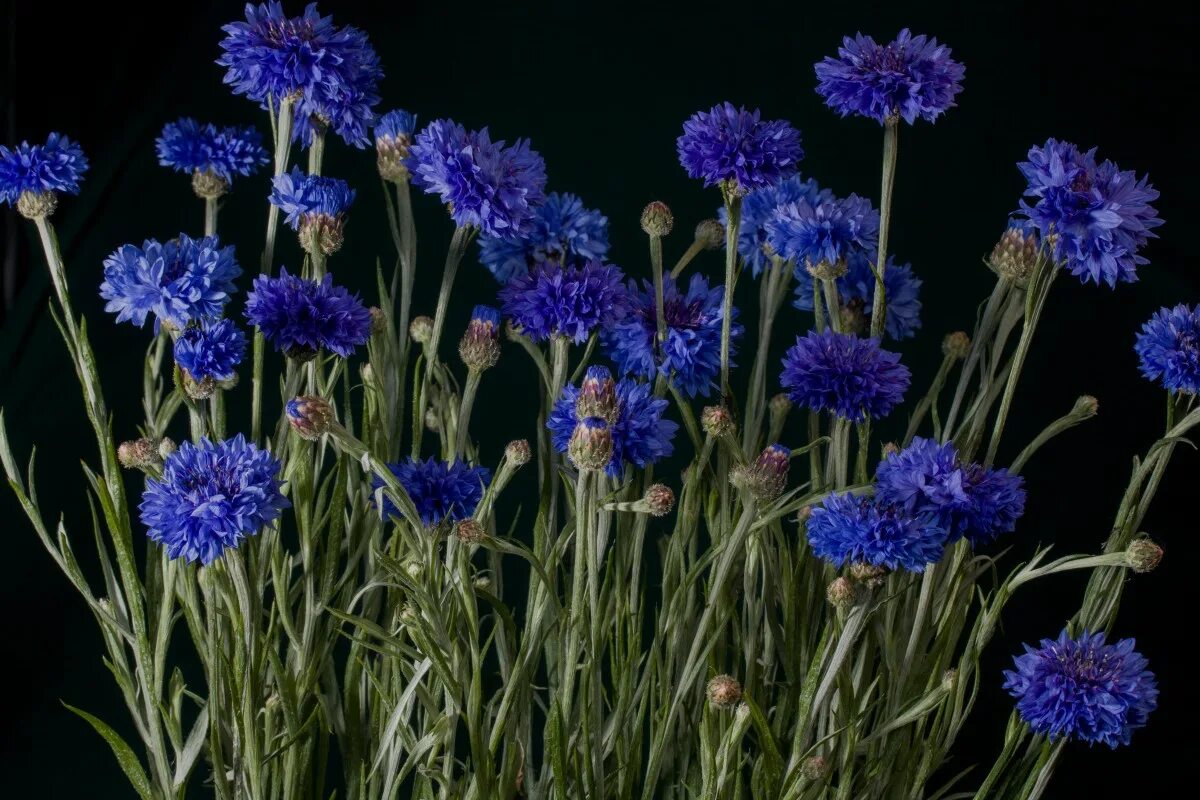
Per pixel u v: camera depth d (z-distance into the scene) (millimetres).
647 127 1350
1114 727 802
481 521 816
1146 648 1188
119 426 1302
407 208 888
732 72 1344
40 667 1234
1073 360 1250
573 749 827
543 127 1356
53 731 1215
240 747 837
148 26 1334
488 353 853
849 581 799
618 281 846
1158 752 1168
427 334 910
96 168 1332
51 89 1315
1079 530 1222
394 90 1357
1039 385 1251
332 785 1169
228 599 830
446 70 1361
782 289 897
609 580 856
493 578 878
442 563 829
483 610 1124
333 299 815
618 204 1346
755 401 900
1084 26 1299
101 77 1331
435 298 1337
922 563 783
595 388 792
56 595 1259
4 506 1276
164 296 801
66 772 1203
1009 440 1250
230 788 846
